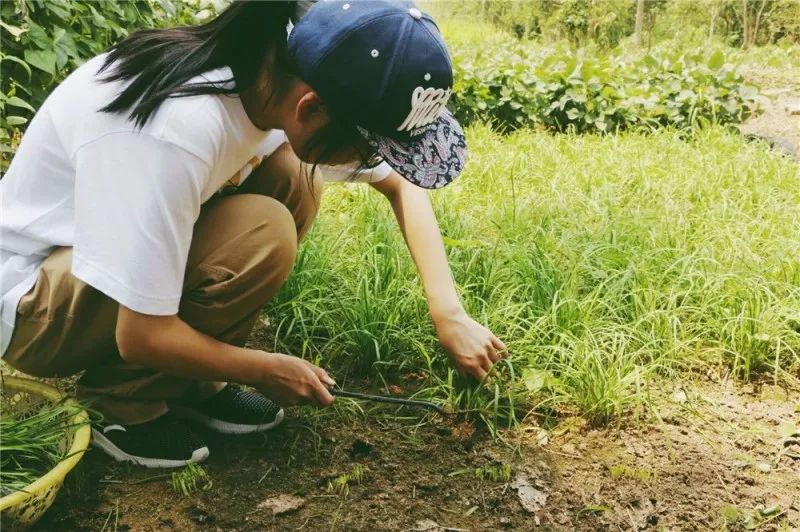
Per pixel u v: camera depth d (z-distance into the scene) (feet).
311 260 9.10
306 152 5.24
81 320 5.89
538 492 6.48
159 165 5.05
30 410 6.50
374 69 4.78
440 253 7.08
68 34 10.46
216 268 5.94
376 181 7.09
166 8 12.96
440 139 5.34
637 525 6.15
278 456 6.77
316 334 8.56
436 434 7.17
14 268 5.93
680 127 18.89
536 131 18.19
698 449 7.07
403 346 8.16
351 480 6.51
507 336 8.16
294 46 4.88
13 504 5.24
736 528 6.16
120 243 5.13
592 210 11.52
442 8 62.90
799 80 29.43
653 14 48.16
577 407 7.51
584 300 8.54
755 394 7.97
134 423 6.47
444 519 6.16
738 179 13.23
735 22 47.75
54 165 5.65
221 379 5.87
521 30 55.47
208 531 5.90
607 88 19.08
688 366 8.29
